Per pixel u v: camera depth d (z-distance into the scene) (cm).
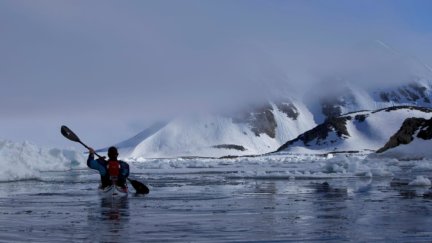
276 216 907
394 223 800
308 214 930
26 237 706
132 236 709
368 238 675
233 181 2091
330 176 2328
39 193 1515
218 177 2453
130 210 1030
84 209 1056
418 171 2884
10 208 1080
